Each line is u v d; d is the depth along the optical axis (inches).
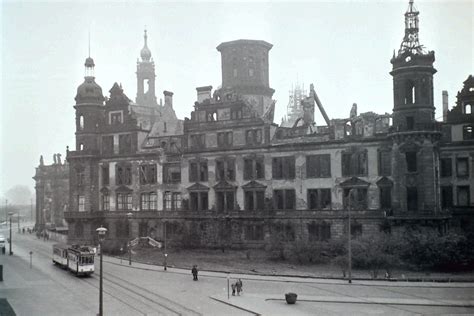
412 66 2659.9
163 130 3777.1
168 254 3137.3
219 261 2800.2
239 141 3282.5
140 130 3745.1
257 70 4156.0
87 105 3880.4
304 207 3029.0
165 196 3585.1
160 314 1579.7
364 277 2192.4
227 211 3245.6
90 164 3860.7
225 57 4188.0
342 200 2908.5
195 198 3467.0
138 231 3649.1
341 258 2381.9
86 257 2364.7
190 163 3479.3
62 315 1589.6
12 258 3139.8
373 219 2765.7
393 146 2721.5
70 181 3934.5
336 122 2962.6
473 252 2347.4
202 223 3353.8
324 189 2977.4
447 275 2230.6
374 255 2322.8
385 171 2795.3
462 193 2847.0
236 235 3221.0
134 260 2955.2
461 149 2854.3
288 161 3110.2
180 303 1736.0
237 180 3275.1
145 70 5757.9
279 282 2116.1
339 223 2874.0
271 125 3191.4
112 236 3769.7
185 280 2225.6
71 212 3863.2
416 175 2652.6
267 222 3102.9
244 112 3280.0
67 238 4023.1
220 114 3371.1
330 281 2094.0
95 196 3858.3
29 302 1790.1
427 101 2664.9
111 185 3811.5
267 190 3157.0
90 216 3784.5
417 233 2452.0
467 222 2775.6
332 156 2957.7
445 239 2353.6
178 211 3457.2
